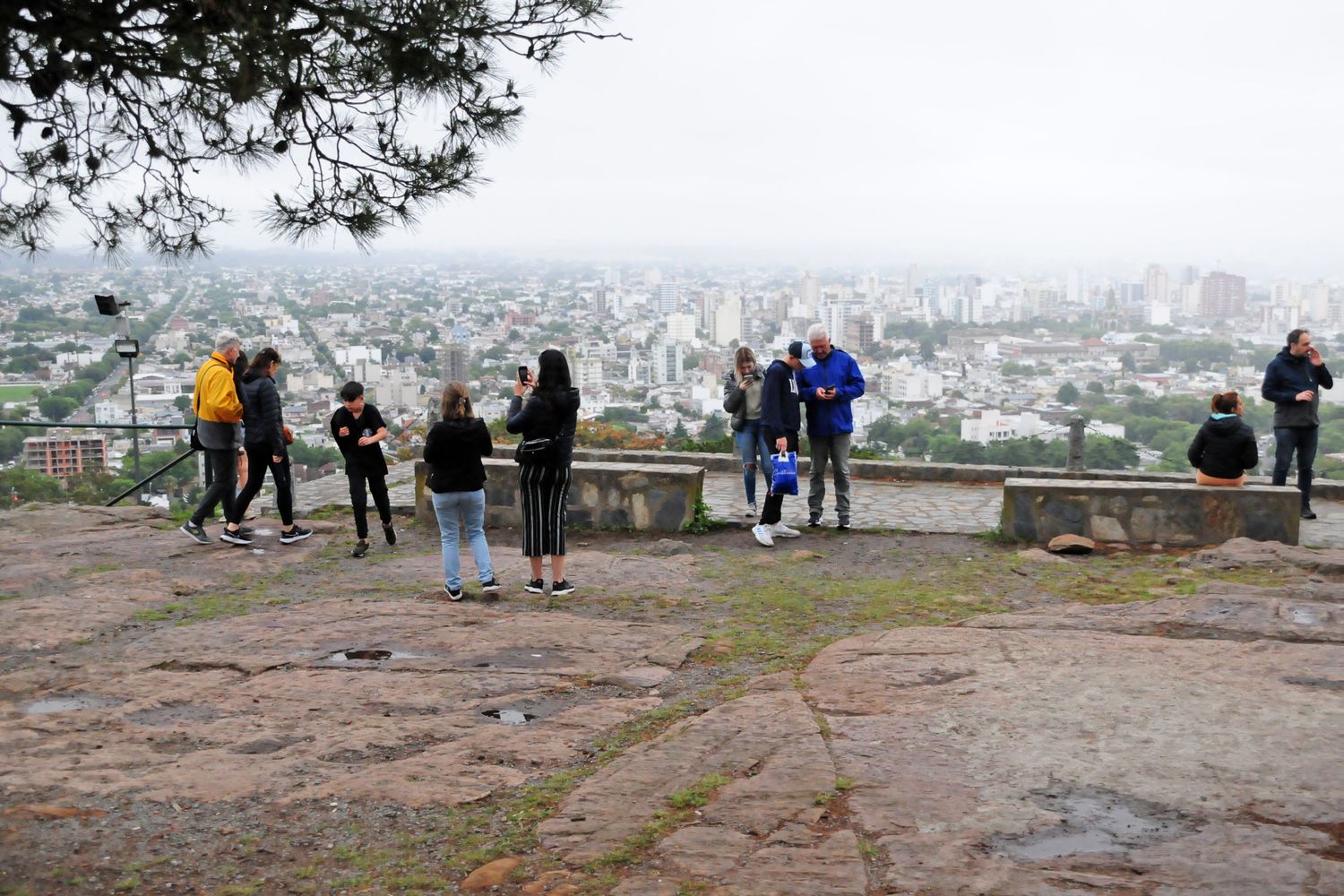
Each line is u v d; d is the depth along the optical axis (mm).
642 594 8320
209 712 5641
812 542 10547
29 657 6828
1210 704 5254
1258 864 3627
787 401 10320
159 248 5629
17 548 10094
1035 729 4980
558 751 5012
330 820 4305
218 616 7738
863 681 5836
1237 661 5965
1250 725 4969
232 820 4316
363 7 4902
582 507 11211
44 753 5074
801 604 8000
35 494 13609
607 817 4195
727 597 8273
